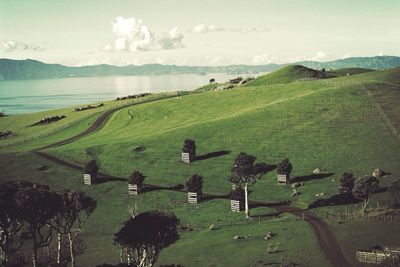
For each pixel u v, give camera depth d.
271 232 77.31
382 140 118.50
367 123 129.00
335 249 66.56
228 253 70.00
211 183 109.19
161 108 193.62
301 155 116.12
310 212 86.81
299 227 78.44
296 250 67.44
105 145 138.00
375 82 163.75
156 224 57.16
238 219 87.75
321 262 62.06
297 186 100.94
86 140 159.50
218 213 92.38
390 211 82.31
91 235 87.44
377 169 101.25
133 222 57.56
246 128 136.38
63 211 71.62
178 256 71.50
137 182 105.81
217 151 126.19
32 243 83.81
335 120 132.88
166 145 133.50
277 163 113.81
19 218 64.75
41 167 122.81
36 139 176.88
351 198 91.50
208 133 137.50
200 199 100.62
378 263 59.50
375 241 67.56
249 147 124.94
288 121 136.62
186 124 158.25
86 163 115.06
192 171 116.69
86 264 73.94
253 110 150.38
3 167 122.19
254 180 92.69
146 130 161.25
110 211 98.25
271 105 151.88
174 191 106.31
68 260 76.12
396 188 84.56
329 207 88.38
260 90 191.25
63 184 112.31
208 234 81.19
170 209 97.12
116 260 74.81
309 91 170.00
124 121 186.00
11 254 75.56
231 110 168.38
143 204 100.44
